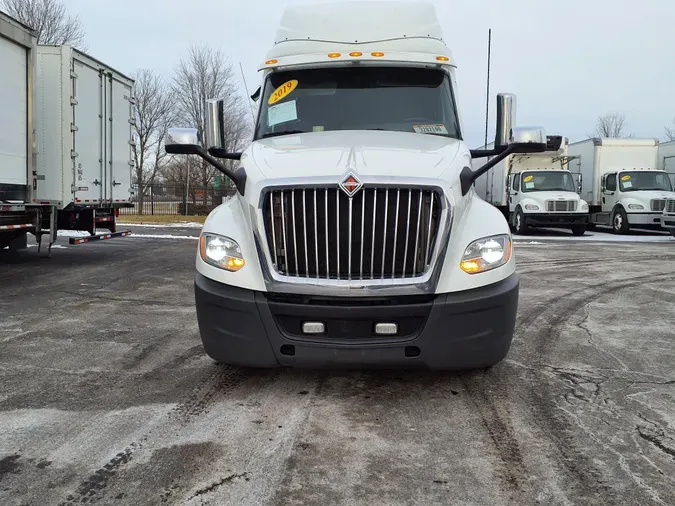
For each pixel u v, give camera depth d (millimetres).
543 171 20062
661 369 4516
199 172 30781
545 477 2840
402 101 5113
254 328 3633
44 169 10219
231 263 3717
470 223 3750
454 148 4348
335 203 3512
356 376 4301
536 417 3568
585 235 19500
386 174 3539
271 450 3125
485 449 3143
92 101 10953
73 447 3146
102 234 11273
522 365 4602
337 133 4723
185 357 4789
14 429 3367
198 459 3020
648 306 6961
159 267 10375
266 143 4570
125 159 12422
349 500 2643
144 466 2941
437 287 3539
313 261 3582
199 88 28266
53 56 10023
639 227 19438
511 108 4426
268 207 3627
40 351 4965
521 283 8672
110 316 6359
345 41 5301
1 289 8055
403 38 5281
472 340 3592
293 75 5301
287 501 2631
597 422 3492
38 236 11094
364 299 3496
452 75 5328
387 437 3291
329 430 3379
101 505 2596
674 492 2699
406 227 3527
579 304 7066
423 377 4289
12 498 2643
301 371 4410
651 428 3402
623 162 20766
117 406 3723
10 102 9125
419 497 2666
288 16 5562
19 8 24719
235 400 3834
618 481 2795
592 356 4859
